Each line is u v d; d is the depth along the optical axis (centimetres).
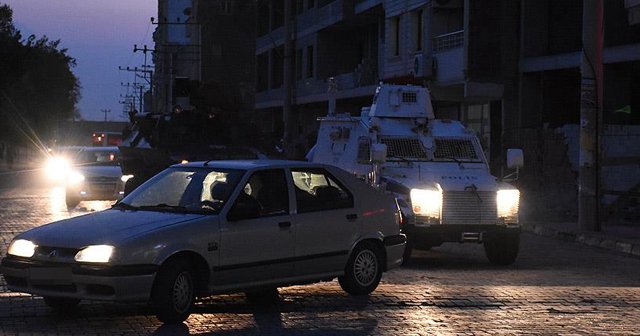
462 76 2736
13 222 1841
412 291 1026
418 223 1295
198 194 898
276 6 5422
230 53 8044
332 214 951
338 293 1009
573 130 2408
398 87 1558
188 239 807
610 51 2381
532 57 2709
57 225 834
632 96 2492
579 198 1852
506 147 2655
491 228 1315
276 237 888
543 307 937
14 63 5241
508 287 1076
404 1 3189
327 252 941
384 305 934
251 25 8081
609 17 2461
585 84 1839
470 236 1307
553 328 830
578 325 846
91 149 2573
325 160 1652
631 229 1864
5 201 2548
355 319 857
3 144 7462
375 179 1388
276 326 819
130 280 764
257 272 873
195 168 936
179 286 808
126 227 803
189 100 2152
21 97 7431
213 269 830
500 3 2731
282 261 895
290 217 907
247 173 895
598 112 1836
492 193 1321
